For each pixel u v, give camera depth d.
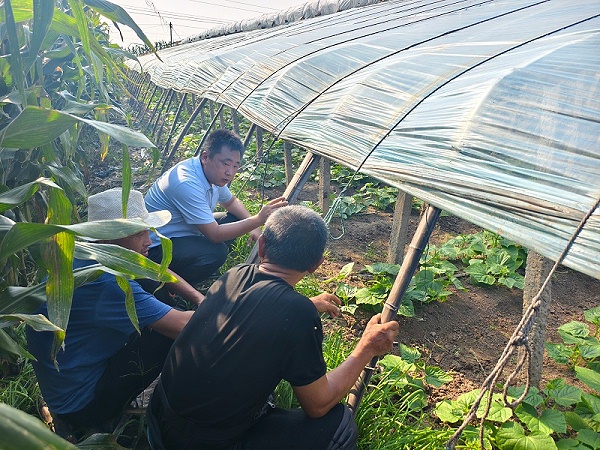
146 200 3.54
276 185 6.52
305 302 1.81
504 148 1.95
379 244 4.80
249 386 1.78
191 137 8.72
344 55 4.20
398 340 3.36
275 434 1.93
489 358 3.18
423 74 2.98
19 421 0.79
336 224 5.26
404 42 3.96
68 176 2.93
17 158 2.97
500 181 1.81
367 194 6.10
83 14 1.97
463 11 4.73
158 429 1.96
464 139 2.12
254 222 3.44
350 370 1.99
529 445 2.29
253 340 1.76
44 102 2.74
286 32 7.63
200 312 1.92
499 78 2.35
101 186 6.60
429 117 2.46
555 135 1.85
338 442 1.95
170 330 2.27
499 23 3.65
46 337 2.19
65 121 1.66
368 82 3.26
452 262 4.46
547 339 3.36
